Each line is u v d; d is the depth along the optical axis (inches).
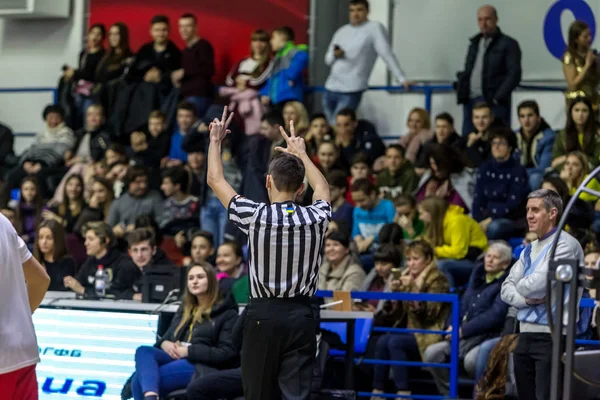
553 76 589.3
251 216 264.2
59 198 587.5
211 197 539.2
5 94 727.1
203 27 661.9
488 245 456.8
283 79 590.6
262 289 263.7
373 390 398.3
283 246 261.6
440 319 399.5
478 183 480.7
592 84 502.6
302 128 554.9
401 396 378.6
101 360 366.0
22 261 232.4
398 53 626.2
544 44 590.6
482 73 539.8
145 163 592.4
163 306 367.6
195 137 561.3
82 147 639.1
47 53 716.0
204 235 452.4
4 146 661.9
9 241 226.2
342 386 386.3
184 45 667.4
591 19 578.9
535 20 592.7
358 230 488.1
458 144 516.4
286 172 270.5
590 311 337.4
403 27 625.6
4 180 625.0
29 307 230.7
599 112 503.2
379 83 630.5
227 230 515.2
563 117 583.8
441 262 444.5
